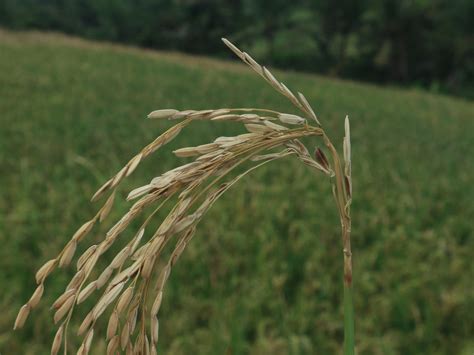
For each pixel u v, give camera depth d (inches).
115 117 645.9
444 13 2180.1
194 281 215.6
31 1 2891.2
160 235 34.2
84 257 33.0
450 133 805.2
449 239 274.8
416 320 191.0
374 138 659.4
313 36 2559.1
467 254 257.4
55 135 507.8
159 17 2701.8
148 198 34.5
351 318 44.6
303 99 38.4
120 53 1536.7
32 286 212.2
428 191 389.1
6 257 223.1
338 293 216.5
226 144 35.9
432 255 244.4
